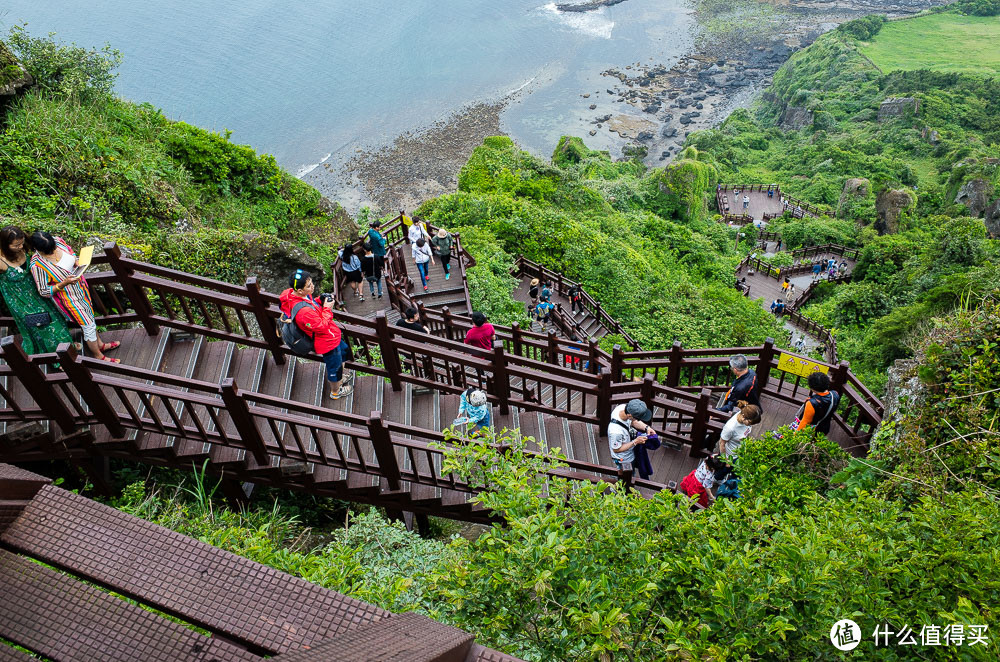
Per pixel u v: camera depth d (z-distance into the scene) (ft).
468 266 53.88
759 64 260.01
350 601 6.23
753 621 10.09
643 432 21.57
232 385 18.48
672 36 271.49
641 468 22.79
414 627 5.83
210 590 6.26
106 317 23.21
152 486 21.80
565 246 69.92
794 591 10.39
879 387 54.80
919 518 12.48
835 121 230.48
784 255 119.14
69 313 20.35
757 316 72.79
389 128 192.34
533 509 12.51
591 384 23.70
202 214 47.14
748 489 19.89
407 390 25.00
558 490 13.33
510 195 87.04
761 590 10.08
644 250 90.22
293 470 20.65
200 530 17.49
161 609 6.17
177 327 23.58
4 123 38.29
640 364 29.43
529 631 10.80
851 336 78.18
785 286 100.99
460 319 35.63
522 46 257.34
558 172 98.22
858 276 106.93
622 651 10.05
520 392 28.96
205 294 22.82
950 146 205.36
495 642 10.92
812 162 202.18
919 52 276.82
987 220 152.46
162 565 6.40
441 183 159.94
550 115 206.08
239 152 53.72
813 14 299.38
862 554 11.02
